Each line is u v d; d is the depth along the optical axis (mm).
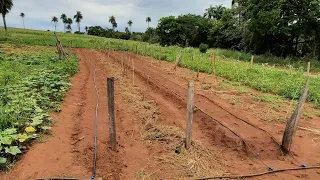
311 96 9906
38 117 5766
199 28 53250
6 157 4578
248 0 27031
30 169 4371
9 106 6324
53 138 5508
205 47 34844
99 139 5656
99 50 31969
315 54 27891
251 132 6434
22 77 9852
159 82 11469
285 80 12531
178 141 5645
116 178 4383
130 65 17109
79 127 6227
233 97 9492
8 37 38250
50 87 8570
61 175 4293
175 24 56719
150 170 4707
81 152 5031
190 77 13570
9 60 15109
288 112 8109
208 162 5121
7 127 5367
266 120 7344
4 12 46438
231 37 36500
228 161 5289
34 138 5367
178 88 10438
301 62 24250
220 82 12359
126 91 9938
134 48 34000
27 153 4832
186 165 4887
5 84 8656
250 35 30859
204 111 7648
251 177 4719
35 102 6781
